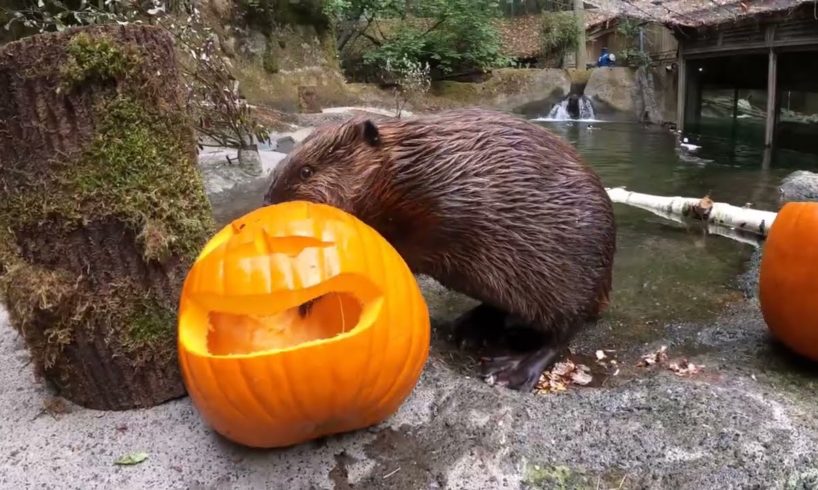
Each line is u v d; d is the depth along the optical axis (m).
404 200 0.98
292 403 0.70
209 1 4.04
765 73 4.33
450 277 1.07
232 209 2.16
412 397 0.92
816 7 3.17
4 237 0.86
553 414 0.89
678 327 1.29
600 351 1.20
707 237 1.93
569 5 8.12
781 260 1.07
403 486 0.76
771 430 0.85
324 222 0.76
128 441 0.84
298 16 4.75
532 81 5.94
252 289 0.70
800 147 3.76
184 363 0.73
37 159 0.83
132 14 1.97
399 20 6.62
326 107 4.87
